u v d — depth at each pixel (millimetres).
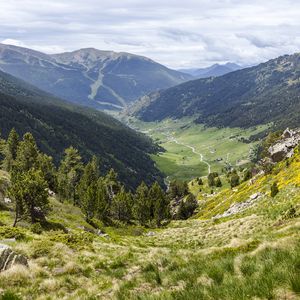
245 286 9578
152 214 128875
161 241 64188
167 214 123562
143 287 14242
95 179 135875
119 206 118750
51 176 118188
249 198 98625
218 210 117188
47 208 63531
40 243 24750
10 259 18875
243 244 18219
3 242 26828
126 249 33938
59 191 117562
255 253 13789
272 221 41844
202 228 72188
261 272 10469
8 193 59750
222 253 17328
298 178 78125
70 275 19156
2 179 80875
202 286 10914
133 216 131375
